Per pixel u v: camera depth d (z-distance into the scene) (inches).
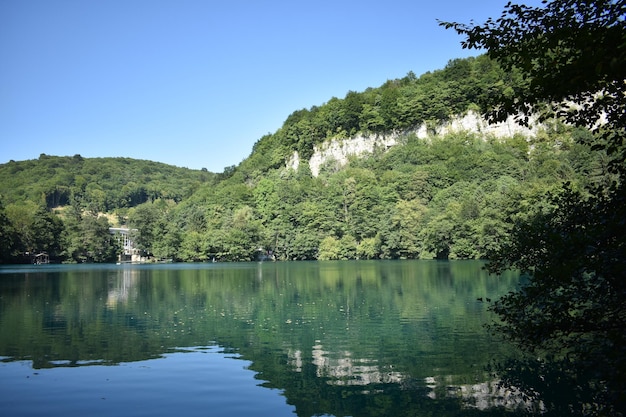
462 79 6461.6
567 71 326.6
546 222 424.8
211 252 4830.2
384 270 2618.1
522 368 615.2
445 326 906.7
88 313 1115.9
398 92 7052.2
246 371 618.5
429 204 4517.7
